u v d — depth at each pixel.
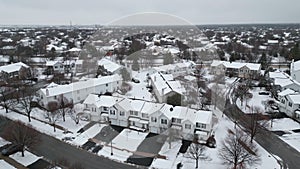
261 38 176.12
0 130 42.50
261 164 33.66
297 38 179.00
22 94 56.00
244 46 123.81
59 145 37.53
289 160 35.09
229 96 57.25
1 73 70.94
